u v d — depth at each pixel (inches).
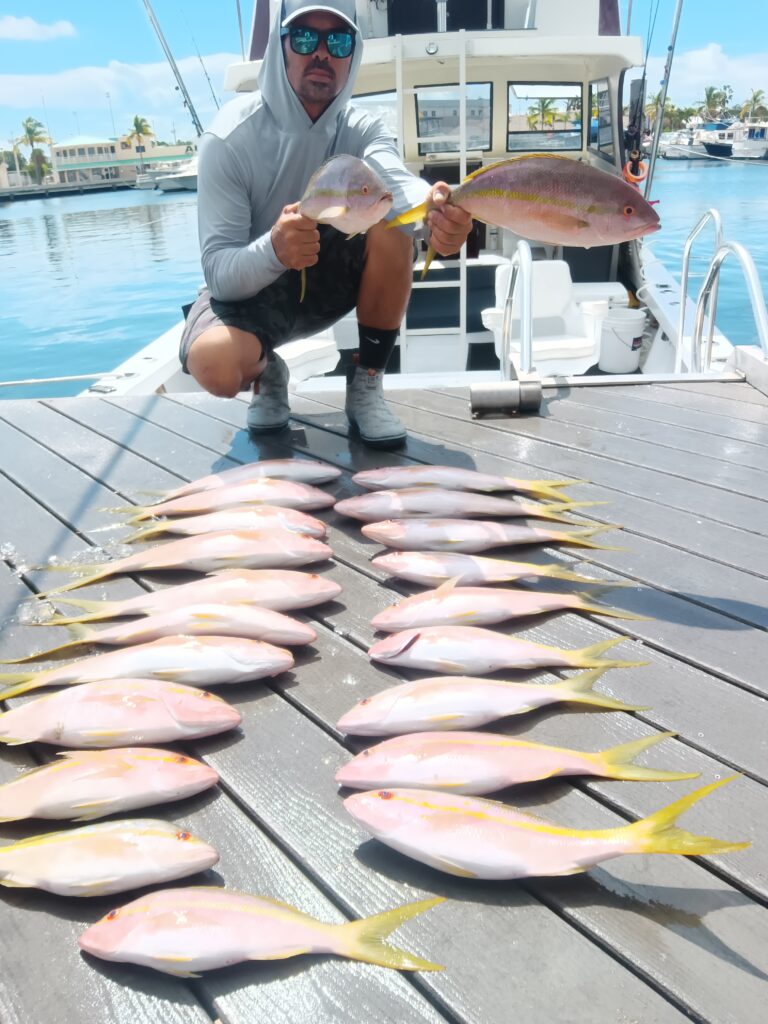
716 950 45.3
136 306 571.8
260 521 92.6
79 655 75.4
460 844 49.2
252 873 51.5
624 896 48.9
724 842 46.4
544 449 120.6
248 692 69.1
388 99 276.2
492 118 279.7
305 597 79.0
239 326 112.9
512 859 48.4
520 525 97.3
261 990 44.2
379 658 70.5
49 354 458.0
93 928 45.8
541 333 254.2
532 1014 42.4
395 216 108.7
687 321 219.0
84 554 94.1
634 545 92.4
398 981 44.4
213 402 149.3
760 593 81.9
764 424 127.6
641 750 57.7
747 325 439.2
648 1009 42.4
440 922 47.6
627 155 296.5
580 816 55.1
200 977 44.9
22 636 78.9
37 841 50.4
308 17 101.8
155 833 50.2
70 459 123.9
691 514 98.9
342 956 45.7
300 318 123.2
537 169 73.7
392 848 51.4
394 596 83.4
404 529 90.0
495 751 56.4
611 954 45.4
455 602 75.8
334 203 85.7
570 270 297.0
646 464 113.8
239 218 112.3
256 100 112.0
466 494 97.8
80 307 575.5
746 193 1042.1
